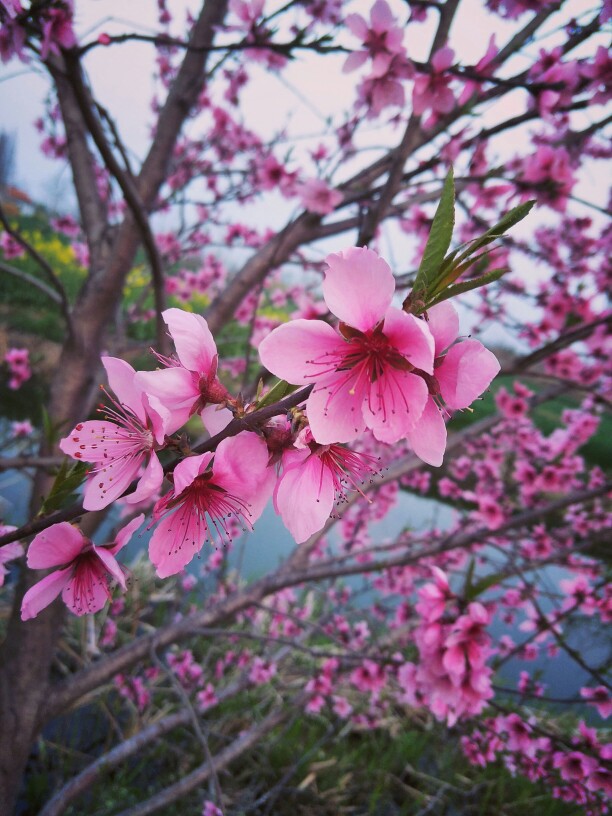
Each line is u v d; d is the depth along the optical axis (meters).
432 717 0.58
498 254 0.40
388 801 0.51
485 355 0.11
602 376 0.55
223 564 0.62
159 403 0.11
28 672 0.36
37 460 0.33
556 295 0.52
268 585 0.42
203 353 0.13
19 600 0.35
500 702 0.58
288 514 0.12
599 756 0.32
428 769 0.55
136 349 0.51
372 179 0.40
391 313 0.11
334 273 0.11
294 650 0.59
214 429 0.13
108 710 0.51
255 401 0.12
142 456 0.13
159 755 0.50
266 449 0.12
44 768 0.47
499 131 0.32
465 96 0.31
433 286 0.11
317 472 0.13
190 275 0.83
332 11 0.38
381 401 0.11
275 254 0.39
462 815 0.50
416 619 0.55
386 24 0.28
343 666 0.48
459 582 0.64
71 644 0.57
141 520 0.14
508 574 0.41
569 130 0.36
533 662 0.72
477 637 0.29
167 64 0.61
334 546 0.78
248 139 0.66
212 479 0.12
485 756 0.38
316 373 0.11
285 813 0.48
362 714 0.53
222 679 0.60
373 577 0.66
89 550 0.14
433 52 0.29
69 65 0.25
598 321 0.39
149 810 0.40
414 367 0.11
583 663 0.34
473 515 0.51
